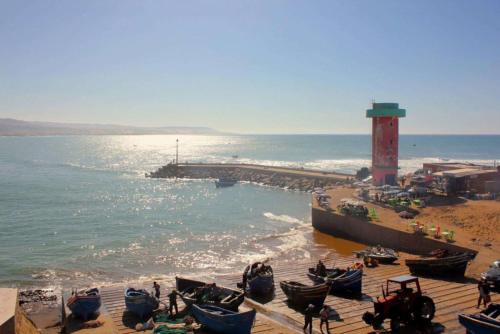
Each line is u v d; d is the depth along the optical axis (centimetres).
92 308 2092
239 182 8794
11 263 3303
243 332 1756
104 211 5459
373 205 4497
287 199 6612
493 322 1514
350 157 16488
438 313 1909
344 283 2244
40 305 2495
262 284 2327
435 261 2466
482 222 3538
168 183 8669
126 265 3259
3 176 9681
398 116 5434
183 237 4116
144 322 2006
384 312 1734
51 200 6297
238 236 4156
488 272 2219
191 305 1956
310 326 1777
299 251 3600
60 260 3388
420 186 4962
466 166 5791
